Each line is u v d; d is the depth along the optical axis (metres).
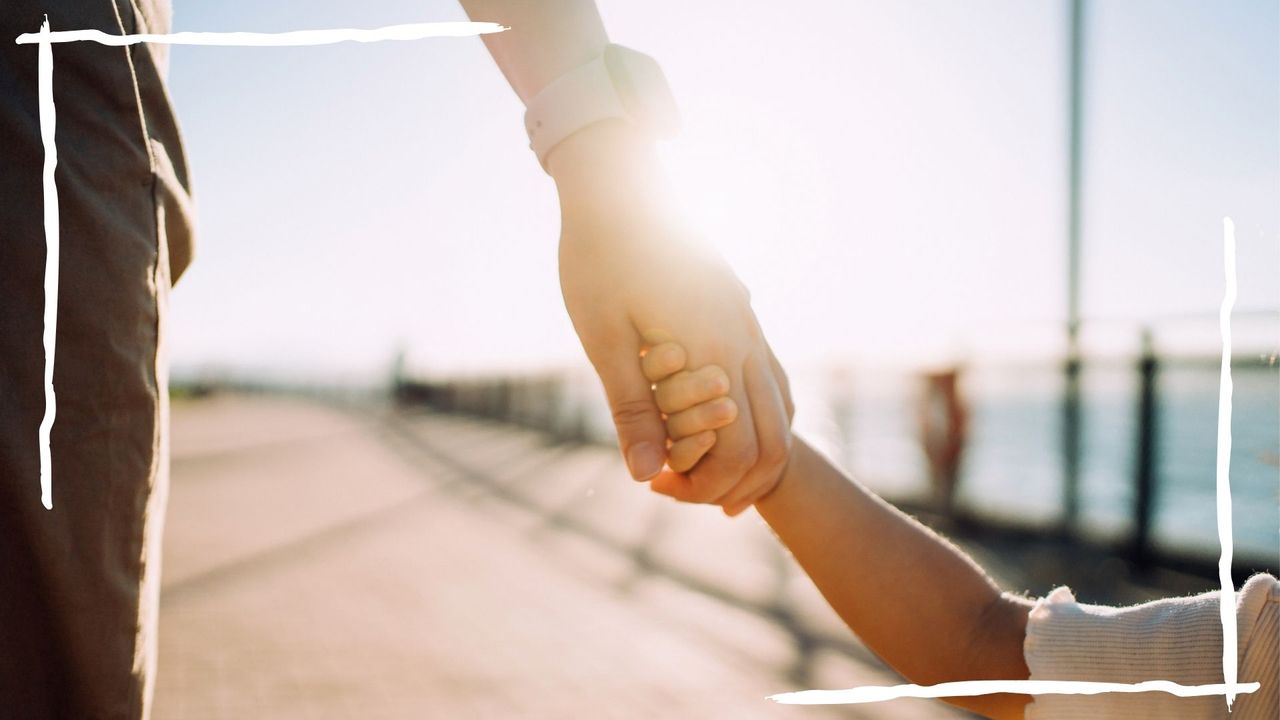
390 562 7.32
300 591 6.22
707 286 1.02
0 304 0.99
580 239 1.06
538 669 4.52
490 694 4.13
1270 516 5.47
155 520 1.12
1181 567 5.86
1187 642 0.89
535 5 1.14
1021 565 6.37
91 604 1.03
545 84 1.15
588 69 1.09
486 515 10.14
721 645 4.96
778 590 6.16
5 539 0.99
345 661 4.60
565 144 1.08
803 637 5.12
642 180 1.07
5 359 0.98
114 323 1.05
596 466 15.43
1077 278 8.30
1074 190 8.26
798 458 1.10
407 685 4.24
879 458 9.27
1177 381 6.09
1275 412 5.55
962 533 7.64
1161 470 6.05
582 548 7.99
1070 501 6.90
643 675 4.43
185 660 4.57
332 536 8.61
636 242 1.04
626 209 1.05
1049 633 0.96
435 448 20.95
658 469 1.00
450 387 40.81
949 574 1.07
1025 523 7.25
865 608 1.07
